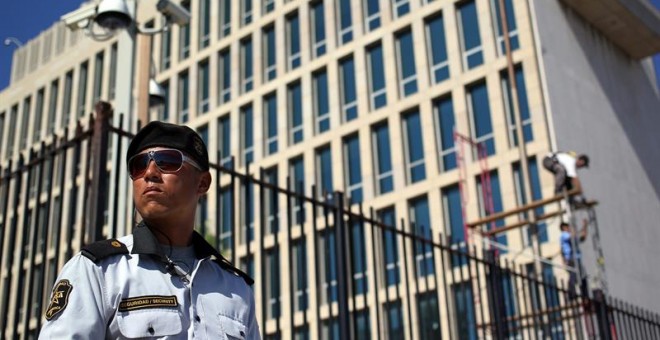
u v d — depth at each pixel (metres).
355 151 29.89
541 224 23.47
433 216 26.59
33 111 42.81
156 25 37.91
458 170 26.39
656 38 31.39
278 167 31.81
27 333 4.54
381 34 30.38
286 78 32.94
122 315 1.94
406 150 28.45
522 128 24.70
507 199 24.81
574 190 16.67
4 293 4.86
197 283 2.12
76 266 1.98
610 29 30.73
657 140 32.59
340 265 5.82
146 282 2.02
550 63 26.20
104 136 4.56
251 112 34.06
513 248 23.78
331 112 30.88
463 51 28.00
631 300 24.33
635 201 27.86
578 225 22.89
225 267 2.28
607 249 24.27
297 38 33.62
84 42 41.31
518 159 25.03
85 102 40.19
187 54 37.66
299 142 31.64
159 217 2.12
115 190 4.80
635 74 32.84
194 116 35.91
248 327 2.20
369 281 22.67
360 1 31.66
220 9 37.25
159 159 2.13
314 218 5.88
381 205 28.08
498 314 7.40
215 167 5.26
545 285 8.59
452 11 28.45
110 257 2.03
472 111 27.09
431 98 28.06
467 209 25.66
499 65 26.55
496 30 27.38
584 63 28.59
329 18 32.34
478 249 24.06
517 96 25.12
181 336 1.97
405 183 27.86
